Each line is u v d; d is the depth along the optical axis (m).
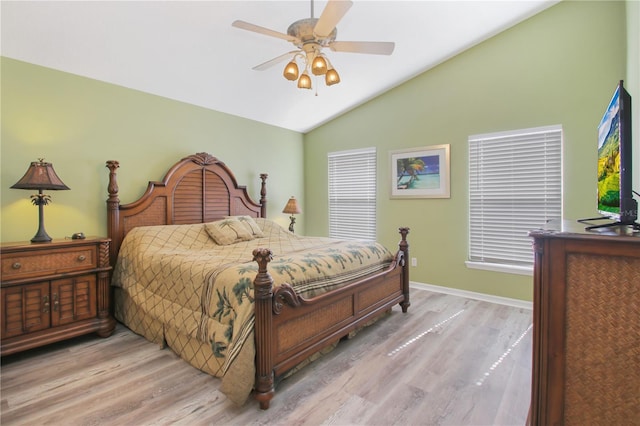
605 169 1.57
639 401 1.00
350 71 3.95
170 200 3.74
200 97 3.95
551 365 1.12
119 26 2.61
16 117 2.78
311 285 2.35
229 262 2.49
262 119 4.85
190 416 1.81
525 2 3.22
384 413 1.83
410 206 4.45
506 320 3.21
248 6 2.61
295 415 1.82
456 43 3.74
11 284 2.39
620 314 1.02
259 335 1.87
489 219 3.85
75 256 2.74
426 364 2.36
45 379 2.19
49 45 2.71
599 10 3.17
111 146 3.36
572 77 3.31
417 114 4.34
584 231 1.18
